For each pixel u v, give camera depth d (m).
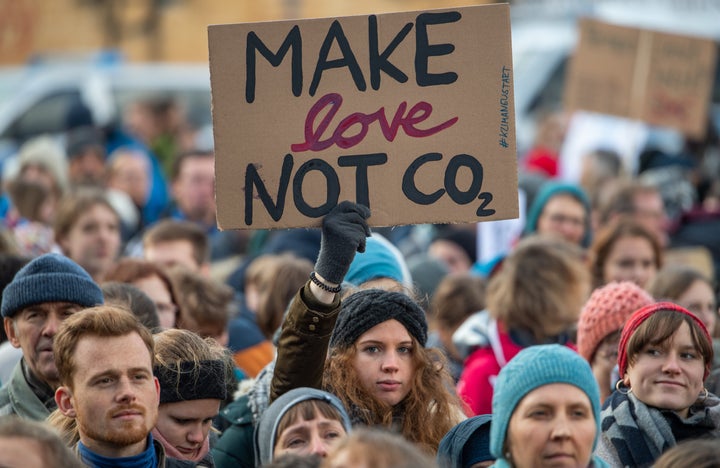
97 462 9.98
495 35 11.16
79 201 18.72
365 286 12.71
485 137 11.12
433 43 11.20
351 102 11.23
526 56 37.88
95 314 10.20
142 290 13.80
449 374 12.24
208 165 24.91
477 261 24.52
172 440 11.02
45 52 40.53
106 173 27.59
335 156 11.20
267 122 11.24
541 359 9.62
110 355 10.00
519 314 15.33
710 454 9.13
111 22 41.12
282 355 11.09
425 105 11.17
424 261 20.11
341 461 8.07
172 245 18.16
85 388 9.97
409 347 11.67
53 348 10.60
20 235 20.12
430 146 11.16
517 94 37.25
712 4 35.94
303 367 11.02
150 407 10.10
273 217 11.17
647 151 28.91
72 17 40.81
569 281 15.56
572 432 9.46
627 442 11.51
